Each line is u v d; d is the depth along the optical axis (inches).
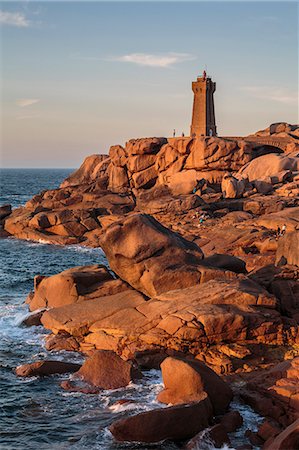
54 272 2082.9
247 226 2208.4
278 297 1199.6
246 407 846.5
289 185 2839.6
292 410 789.9
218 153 3218.5
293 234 1389.0
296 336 1083.3
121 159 3609.7
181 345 1037.8
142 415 768.3
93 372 975.0
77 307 1223.5
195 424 772.6
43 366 1011.3
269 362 1006.4
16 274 2017.7
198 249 1352.1
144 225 1291.8
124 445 767.7
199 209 2711.6
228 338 1059.9
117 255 1274.6
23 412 871.1
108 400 902.4
